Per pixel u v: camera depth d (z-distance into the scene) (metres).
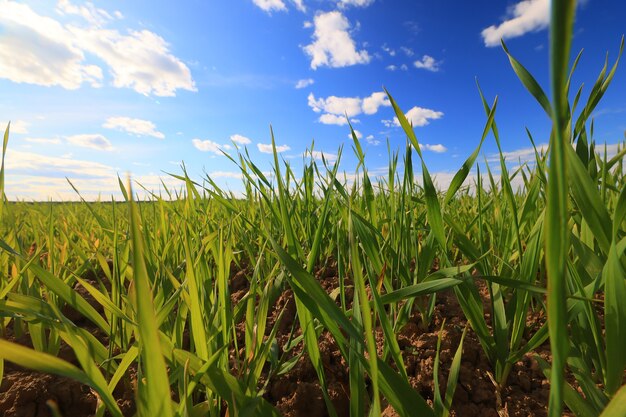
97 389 0.48
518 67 0.66
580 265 0.89
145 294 0.38
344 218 1.27
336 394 0.84
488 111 0.85
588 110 0.80
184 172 1.41
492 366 0.91
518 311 0.86
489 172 1.17
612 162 0.86
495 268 1.24
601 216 0.63
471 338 1.01
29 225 2.12
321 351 0.97
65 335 0.75
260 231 1.47
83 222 2.61
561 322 0.29
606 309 0.61
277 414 0.65
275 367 0.84
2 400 0.83
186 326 1.10
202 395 0.81
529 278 0.84
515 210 0.93
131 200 0.35
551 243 0.27
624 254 0.73
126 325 0.97
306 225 1.71
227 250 0.94
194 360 0.64
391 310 1.03
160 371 0.40
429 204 0.88
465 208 1.90
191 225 1.43
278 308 1.26
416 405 0.56
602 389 0.76
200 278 0.94
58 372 0.44
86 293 1.47
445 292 1.32
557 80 0.21
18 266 1.09
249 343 0.81
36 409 0.83
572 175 0.65
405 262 1.18
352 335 0.57
